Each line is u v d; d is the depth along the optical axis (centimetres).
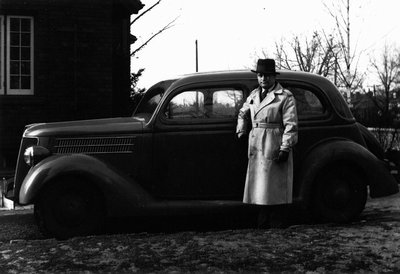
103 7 1211
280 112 589
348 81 1984
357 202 634
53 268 458
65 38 1193
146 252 496
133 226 691
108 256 486
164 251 498
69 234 595
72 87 1197
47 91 1185
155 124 631
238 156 634
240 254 485
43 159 609
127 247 513
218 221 718
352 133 651
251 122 618
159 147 629
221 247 509
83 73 1202
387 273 443
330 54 2453
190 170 631
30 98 1176
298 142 637
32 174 589
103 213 606
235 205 625
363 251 493
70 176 598
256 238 541
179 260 471
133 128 630
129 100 1510
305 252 490
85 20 1202
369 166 628
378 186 631
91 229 601
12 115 1165
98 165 602
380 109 1695
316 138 642
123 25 1527
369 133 707
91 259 479
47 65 1188
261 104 591
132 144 627
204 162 632
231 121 635
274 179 587
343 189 630
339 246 509
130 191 603
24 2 1164
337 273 443
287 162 592
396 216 679
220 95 640
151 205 608
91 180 595
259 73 589
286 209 611
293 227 598
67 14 1191
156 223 711
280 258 474
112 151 625
